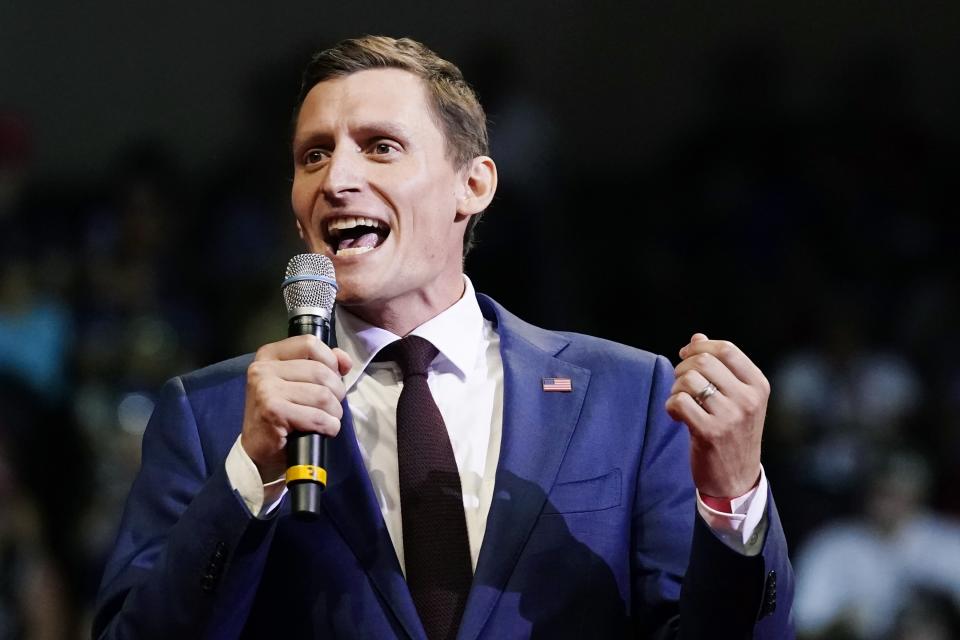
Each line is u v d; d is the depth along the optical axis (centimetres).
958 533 1962
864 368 2283
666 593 716
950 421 2255
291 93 2667
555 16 2867
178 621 673
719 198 2758
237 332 2109
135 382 2084
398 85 774
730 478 672
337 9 2747
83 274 2245
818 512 2008
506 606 692
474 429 753
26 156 2619
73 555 1884
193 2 2755
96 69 2741
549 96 2873
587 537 717
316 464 657
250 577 678
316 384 659
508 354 776
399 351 768
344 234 764
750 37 2952
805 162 2814
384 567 701
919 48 2980
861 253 2658
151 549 734
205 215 2528
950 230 2755
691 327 2598
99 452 1972
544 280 2411
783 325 2481
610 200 2822
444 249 776
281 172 2584
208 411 766
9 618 1708
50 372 2081
